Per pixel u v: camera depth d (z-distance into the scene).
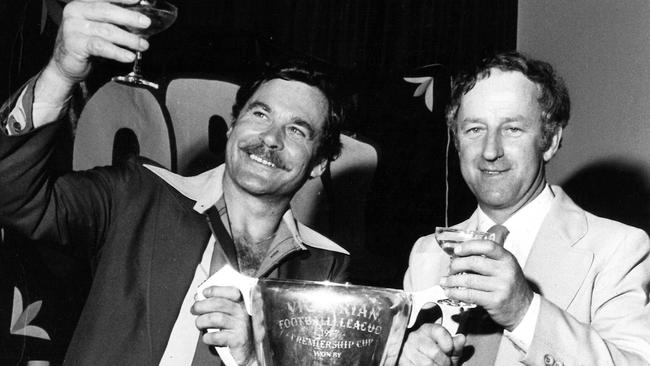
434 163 2.84
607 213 2.59
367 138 2.77
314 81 1.80
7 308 2.10
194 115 2.49
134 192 1.65
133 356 1.47
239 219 1.73
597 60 2.74
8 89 2.14
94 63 1.25
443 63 3.05
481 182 1.60
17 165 1.30
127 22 1.17
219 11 2.67
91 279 2.23
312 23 2.87
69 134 2.26
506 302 1.19
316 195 2.64
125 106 2.38
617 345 1.35
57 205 1.49
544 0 3.10
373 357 1.02
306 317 1.00
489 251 1.18
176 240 1.60
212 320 1.18
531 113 1.58
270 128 1.71
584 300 1.46
